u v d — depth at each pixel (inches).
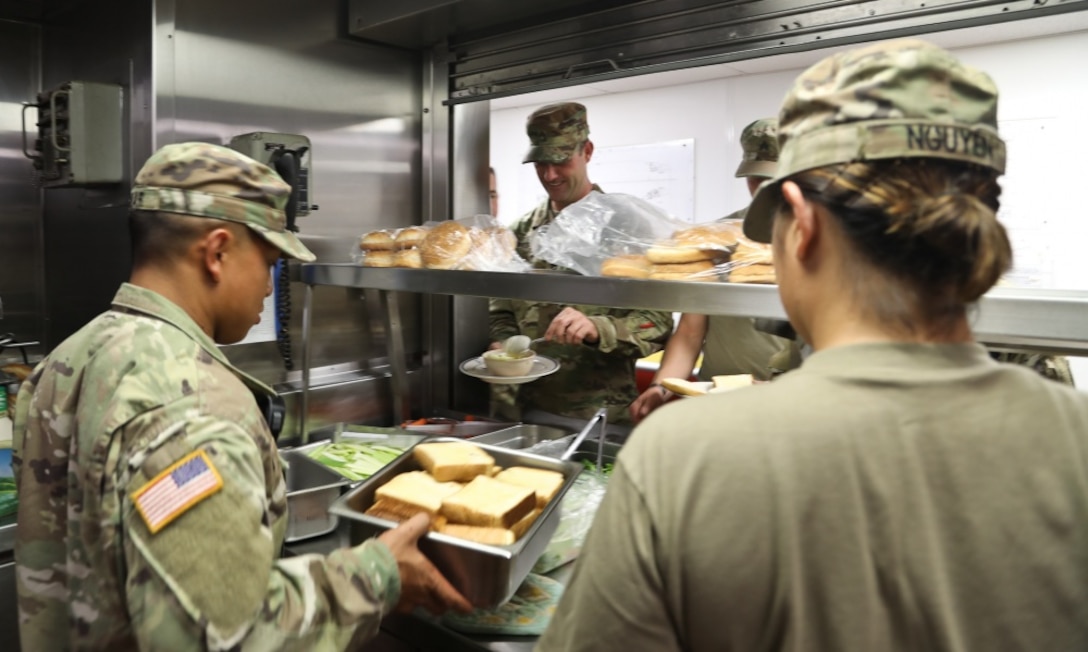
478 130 96.8
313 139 85.6
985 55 135.3
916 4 55.7
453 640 45.8
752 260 51.8
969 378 22.3
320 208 86.9
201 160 38.8
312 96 85.0
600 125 195.9
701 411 23.8
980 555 21.0
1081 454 22.0
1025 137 132.4
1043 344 44.1
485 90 87.4
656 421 24.4
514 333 100.3
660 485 22.7
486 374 75.7
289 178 73.2
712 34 67.2
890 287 22.5
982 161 21.5
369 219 92.0
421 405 97.5
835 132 22.1
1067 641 21.0
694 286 50.2
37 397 38.3
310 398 84.4
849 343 23.2
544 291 58.5
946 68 21.5
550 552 54.6
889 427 21.6
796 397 22.7
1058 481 21.5
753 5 64.2
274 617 33.9
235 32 77.8
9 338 85.4
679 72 166.4
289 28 82.4
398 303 95.0
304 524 59.2
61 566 37.9
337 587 37.3
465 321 97.5
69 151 73.1
